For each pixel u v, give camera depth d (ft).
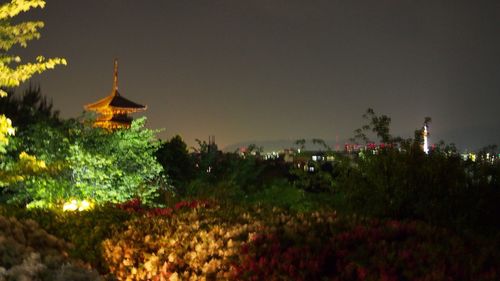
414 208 29.14
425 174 29.19
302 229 21.53
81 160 39.96
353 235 20.21
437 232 20.47
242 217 25.81
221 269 20.71
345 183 32.09
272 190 41.32
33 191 39.45
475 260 17.37
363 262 17.99
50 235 28.35
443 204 28.35
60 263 20.92
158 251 23.95
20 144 41.47
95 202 36.78
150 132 46.83
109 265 26.14
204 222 25.48
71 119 45.57
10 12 30.17
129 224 28.22
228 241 21.91
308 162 39.52
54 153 42.19
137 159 44.83
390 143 33.40
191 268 22.17
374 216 29.43
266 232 21.59
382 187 30.01
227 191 47.19
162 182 48.21
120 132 46.01
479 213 28.71
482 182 29.35
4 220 26.18
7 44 30.99
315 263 18.24
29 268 18.67
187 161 62.08
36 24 31.35
